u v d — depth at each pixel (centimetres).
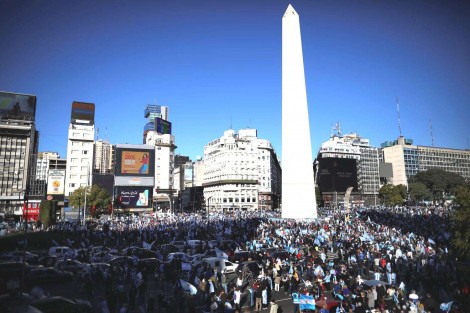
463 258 2794
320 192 13762
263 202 15600
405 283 2445
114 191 10631
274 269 2638
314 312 1838
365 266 2845
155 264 2978
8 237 4338
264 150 16362
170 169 16338
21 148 11631
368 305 1817
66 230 5119
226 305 1698
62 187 10538
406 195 13488
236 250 3475
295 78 6662
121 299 1953
